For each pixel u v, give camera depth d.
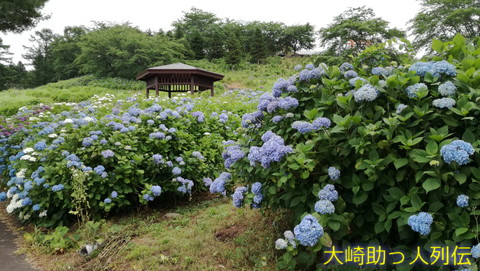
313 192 2.31
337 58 3.90
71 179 3.73
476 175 1.95
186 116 5.23
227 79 25.39
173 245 3.14
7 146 5.33
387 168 2.26
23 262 3.11
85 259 3.07
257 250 2.94
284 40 55.25
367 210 2.39
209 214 3.91
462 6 21.55
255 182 2.71
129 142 4.13
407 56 3.27
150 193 3.93
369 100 2.27
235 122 6.08
